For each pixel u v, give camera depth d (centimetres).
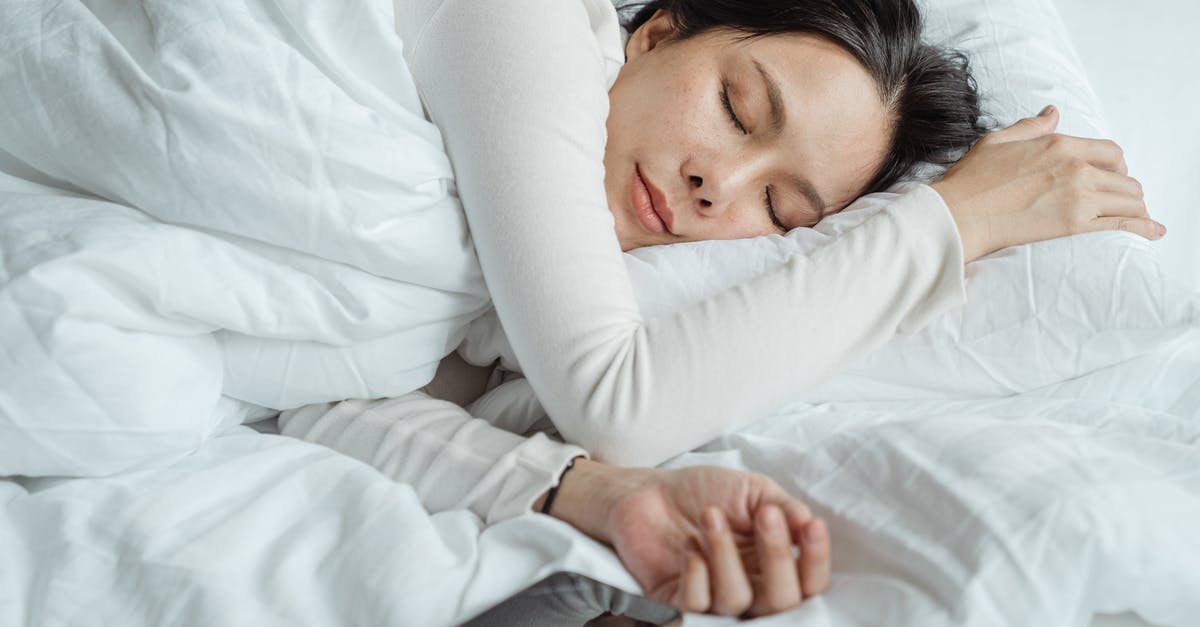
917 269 84
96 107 76
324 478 75
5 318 68
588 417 78
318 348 82
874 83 98
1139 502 65
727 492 68
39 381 69
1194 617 66
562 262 78
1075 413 84
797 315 80
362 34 82
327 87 77
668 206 95
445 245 81
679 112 94
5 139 79
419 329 85
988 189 94
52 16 79
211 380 79
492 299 82
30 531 70
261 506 72
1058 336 89
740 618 68
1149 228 95
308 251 79
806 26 96
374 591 66
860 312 82
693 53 96
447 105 84
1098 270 89
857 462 74
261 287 78
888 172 104
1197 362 89
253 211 76
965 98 109
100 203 77
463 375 100
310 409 89
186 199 75
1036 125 104
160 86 76
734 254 92
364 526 70
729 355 78
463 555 69
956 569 63
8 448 70
